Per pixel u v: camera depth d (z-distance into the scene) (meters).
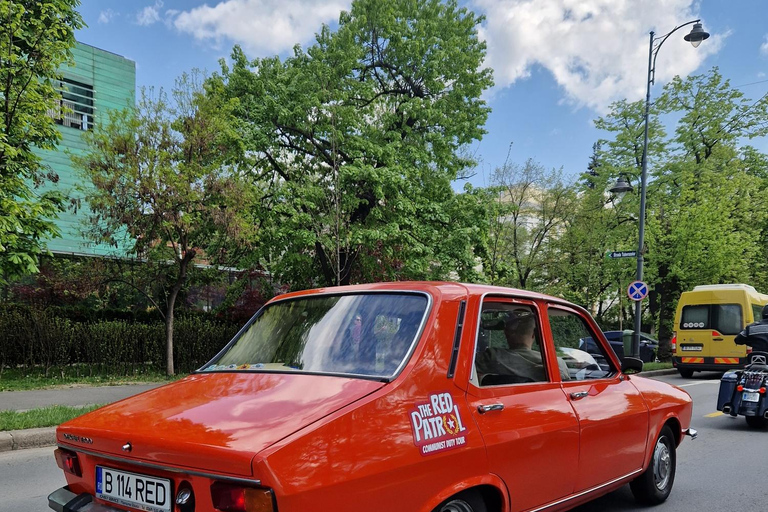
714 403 12.88
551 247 28.06
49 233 11.66
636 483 5.02
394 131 19.41
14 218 9.69
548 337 3.88
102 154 13.88
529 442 3.29
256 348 3.42
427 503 2.65
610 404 4.22
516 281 27.55
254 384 2.89
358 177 17.02
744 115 29.00
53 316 15.33
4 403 10.33
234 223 14.27
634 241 27.09
